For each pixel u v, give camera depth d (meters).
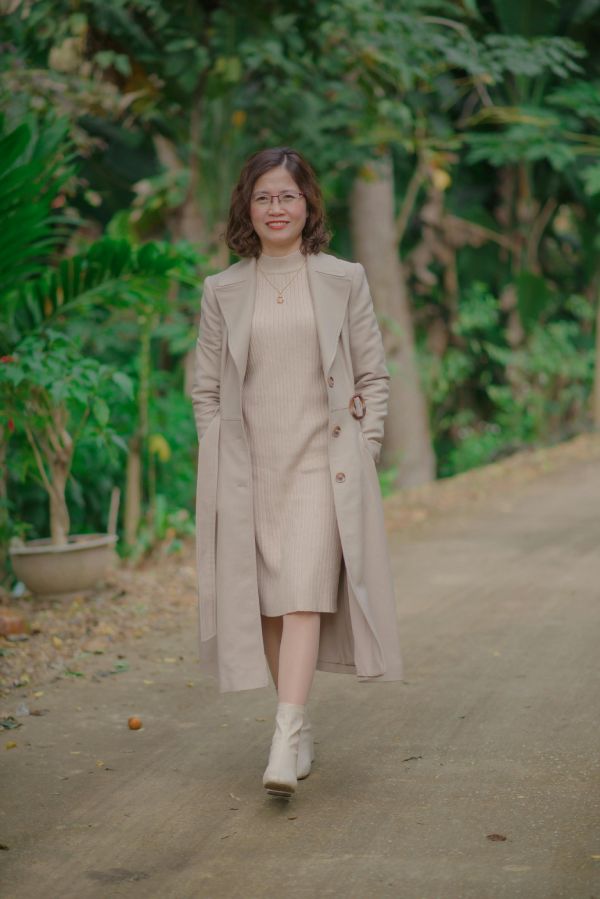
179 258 6.65
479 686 5.02
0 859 3.41
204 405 3.94
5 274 6.49
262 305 3.86
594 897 3.03
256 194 3.80
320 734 4.50
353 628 3.81
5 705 4.95
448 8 10.88
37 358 6.20
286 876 3.25
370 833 3.52
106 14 8.80
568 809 3.63
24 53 8.91
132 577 7.34
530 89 14.95
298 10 9.07
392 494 11.24
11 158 5.96
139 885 3.22
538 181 16.22
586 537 8.46
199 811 3.76
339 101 10.26
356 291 3.91
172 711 4.85
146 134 11.35
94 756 4.32
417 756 4.20
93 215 13.10
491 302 15.61
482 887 3.12
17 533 7.23
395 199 15.47
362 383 3.97
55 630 6.09
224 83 9.40
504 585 7.04
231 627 3.84
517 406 15.92
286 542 3.84
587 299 17.53
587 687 4.93
